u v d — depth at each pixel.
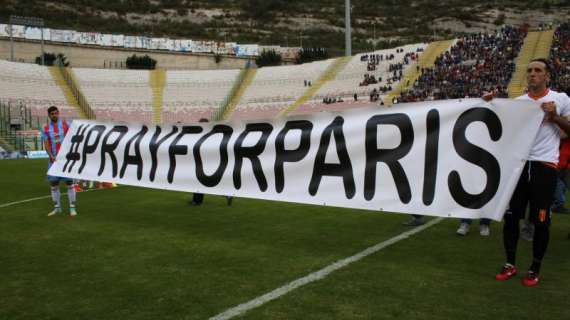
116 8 90.06
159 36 81.81
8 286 3.79
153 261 4.45
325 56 65.25
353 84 39.66
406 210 4.24
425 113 4.24
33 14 74.06
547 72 3.71
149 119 40.62
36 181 12.16
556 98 3.67
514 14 95.50
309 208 7.61
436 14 100.38
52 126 7.21
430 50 40.38
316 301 3.36
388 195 4.37
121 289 3.68
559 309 3.20
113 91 42.62
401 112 4.39
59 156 7.21
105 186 10.67
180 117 41.00
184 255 4.66
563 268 4.14
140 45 59.88
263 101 41.31
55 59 53.69
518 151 3.69
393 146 4.39
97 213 7.25
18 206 8.01
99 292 3.62
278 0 104.19
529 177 3.71
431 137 4.18
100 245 5.11
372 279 3.85
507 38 38.19
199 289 3.65
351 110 4.73
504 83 32.09
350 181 4.62
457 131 4.05
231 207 7.77
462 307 3.24
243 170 5.44
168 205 8.03
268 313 3.15
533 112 3.65
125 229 5.98
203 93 43.44
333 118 4.84
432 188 4.12
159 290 3.64
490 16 95.88
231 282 3.81
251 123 5.48
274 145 5.21
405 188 4.28
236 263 4.36
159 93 43.25
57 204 7.22
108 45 58.41
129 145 6.62
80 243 5.21
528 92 3.91
